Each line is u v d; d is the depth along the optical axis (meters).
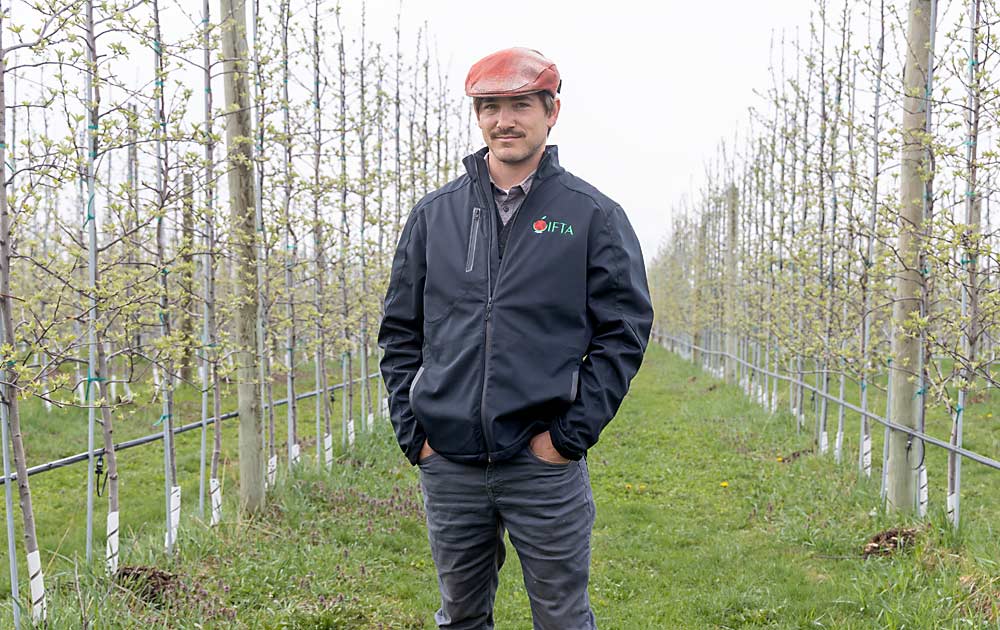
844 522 5.69
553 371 2.34
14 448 3.38
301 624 3.91
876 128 6.57
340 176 6.97
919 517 5.34
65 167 3.54
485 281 2.39
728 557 5.24
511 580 4.84
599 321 2.41
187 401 11.08
